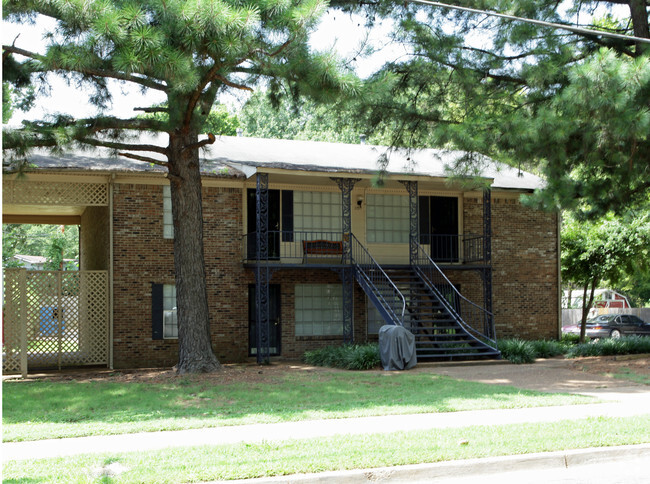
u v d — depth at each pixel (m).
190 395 12.48
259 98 16.41
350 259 20.23
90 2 10.81
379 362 17.69
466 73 18.25
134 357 19.11
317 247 21.31
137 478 6.36
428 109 20.06
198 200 16.09
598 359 18.94
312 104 16.16
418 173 20.39
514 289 23.61
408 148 20.31
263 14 12.40
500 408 10.84
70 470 6.72
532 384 14.33
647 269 26.59
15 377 16.66
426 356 18.42
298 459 7.09
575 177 21.03
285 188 21.48
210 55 12.48
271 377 15.06
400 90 19.77
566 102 14.60
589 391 13.11
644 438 8.17
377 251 22.36
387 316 18.77
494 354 19.14
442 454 7.30
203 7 11.09
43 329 18.61
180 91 12.82
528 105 17.78
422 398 11.88
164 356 19.45
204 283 16.12
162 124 15.01
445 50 18.34
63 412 10.74
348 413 10.25
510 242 23.72
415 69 18.98
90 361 18.92
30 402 11.77
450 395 12.28
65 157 19.06
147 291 19.38
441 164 23.58
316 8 11.92
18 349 17.81
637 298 59.03
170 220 19.78
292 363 19.66
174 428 9.19
